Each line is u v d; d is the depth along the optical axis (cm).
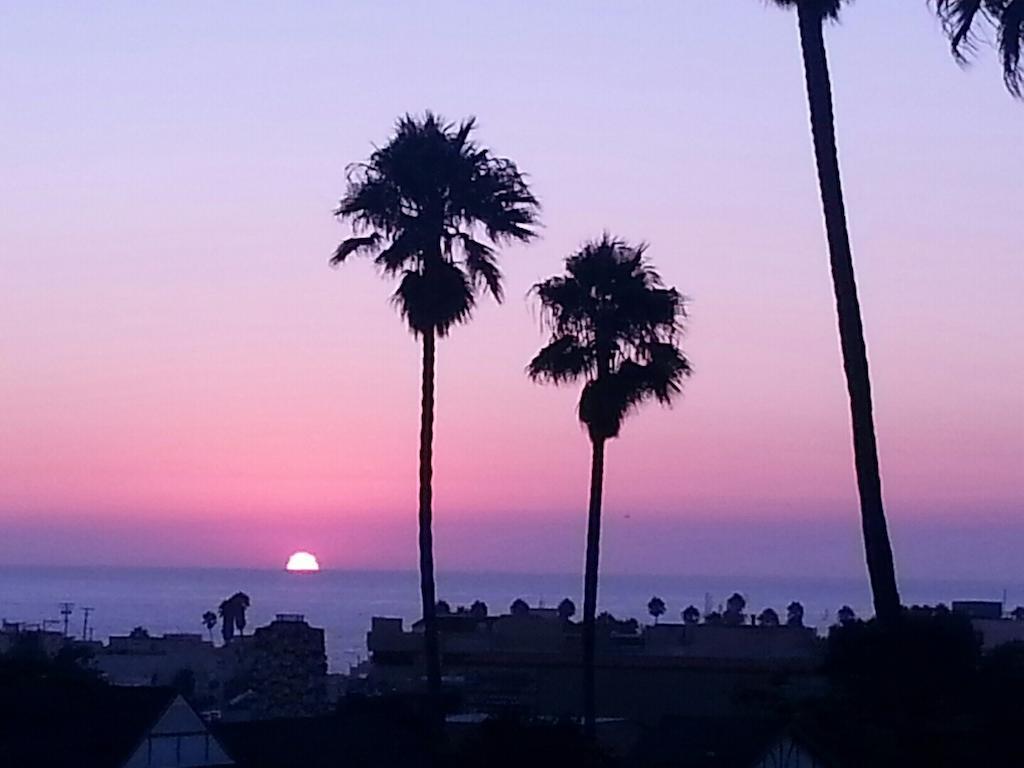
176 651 9519
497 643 7281
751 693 4603
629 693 5953
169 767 4009
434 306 4656
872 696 3128
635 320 4878
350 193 4797
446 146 4750
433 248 4731
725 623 8269
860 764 3155
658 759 4278
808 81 2983
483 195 4766
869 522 2981
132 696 4122
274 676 6531
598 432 4875
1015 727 2995
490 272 4806
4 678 4706
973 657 3114
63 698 4191
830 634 3638
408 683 6806
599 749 4175
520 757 4028
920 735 3056
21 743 3834
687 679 5841
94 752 3847
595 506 4869
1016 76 2898
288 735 4406
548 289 4916
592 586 4834
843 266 2931
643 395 4869
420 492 4691
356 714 4794
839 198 2950
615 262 4894
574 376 4884
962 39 2911
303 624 8769
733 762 3766
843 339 2923
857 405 2933
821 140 2961
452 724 4912
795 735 3294
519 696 6106
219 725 4338
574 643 7150
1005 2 2862
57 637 8600
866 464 2934
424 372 4703
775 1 3053
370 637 7762
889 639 3080
